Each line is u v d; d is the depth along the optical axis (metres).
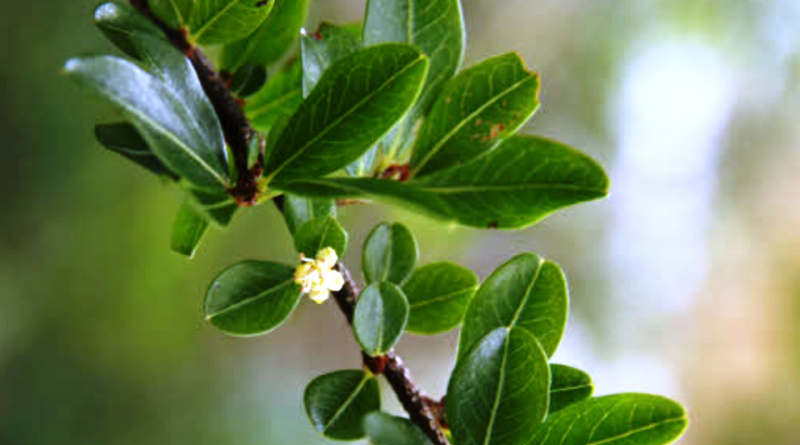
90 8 1.52
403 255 0.49
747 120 2.63
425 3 0.49
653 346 2.63
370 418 0.45
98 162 1.54
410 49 0.46
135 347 1.62
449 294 0.51
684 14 2.37
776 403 2.71
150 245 1.60
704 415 2.65
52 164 1.51
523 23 2.29
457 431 0.47
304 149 0.47
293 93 0.54
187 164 0.46
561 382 0.49
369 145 0.47
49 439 1.51
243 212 1.67
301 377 1.99
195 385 1.73
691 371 2.66
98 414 1.58
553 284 0.49
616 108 2.48
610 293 2.56
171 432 1.66
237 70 0.52
